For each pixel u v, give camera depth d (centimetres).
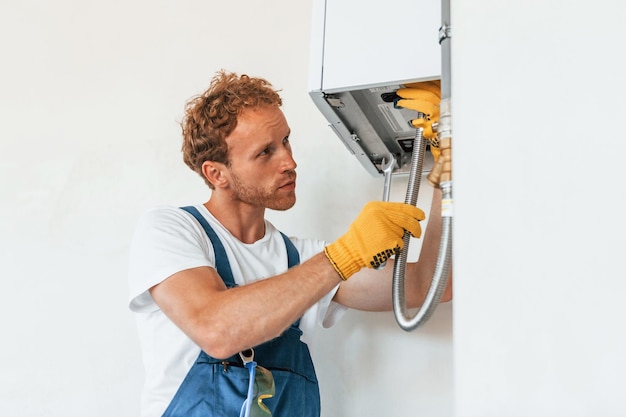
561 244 80
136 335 215
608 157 80
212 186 178
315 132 216
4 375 220
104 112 239
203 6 240
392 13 144
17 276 228
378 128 170
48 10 255
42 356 220
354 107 156
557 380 77
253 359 158
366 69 143
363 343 197
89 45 247
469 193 86
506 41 88
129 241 224
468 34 90
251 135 168
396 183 203
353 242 136
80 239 227
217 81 181
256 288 140
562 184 81
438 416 186
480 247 84
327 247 140
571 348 77
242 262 169
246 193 171
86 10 251
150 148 231
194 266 152
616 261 77
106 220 227
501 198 84
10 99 248
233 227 175
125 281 221
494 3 90
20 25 255
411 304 174
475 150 86
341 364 197
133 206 227
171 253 154
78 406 213
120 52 244
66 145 238
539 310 79
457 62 90
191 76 234
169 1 244
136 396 211
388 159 186
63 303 223
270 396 152
